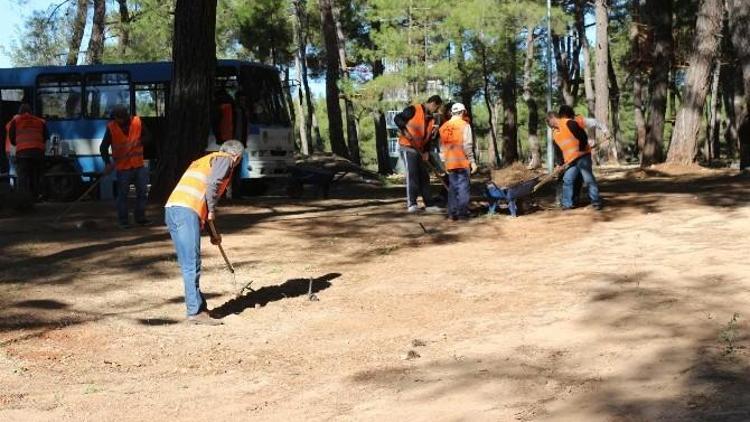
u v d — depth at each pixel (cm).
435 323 770
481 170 3594
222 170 802
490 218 1408
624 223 1285
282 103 2155
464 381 589
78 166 2216
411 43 3372
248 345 739
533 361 622
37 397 608
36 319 827
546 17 3281
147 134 1403
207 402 591
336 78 3359
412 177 1516
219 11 3609
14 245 1213
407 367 639
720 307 721
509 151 3984
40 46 3155
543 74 4775
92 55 2898
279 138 2117
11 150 2083
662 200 1559
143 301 902
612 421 477
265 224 1430
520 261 1033
